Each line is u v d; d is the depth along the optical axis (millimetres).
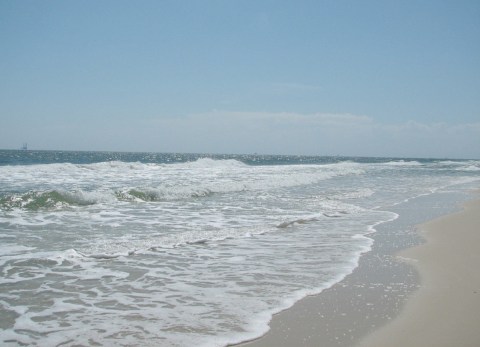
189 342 4109
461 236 9562
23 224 10234
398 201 16641
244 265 6992
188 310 4953
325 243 8766
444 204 15750
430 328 4438
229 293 5578
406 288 5793
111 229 9844
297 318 4715
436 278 6273
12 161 49625
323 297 5418
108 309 4977
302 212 13039
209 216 12039
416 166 60594
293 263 7137
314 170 35906
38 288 5695
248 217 11969
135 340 4145
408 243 8805
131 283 5977
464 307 5062
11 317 4707
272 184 21484
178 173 28234
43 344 4051
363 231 10156
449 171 45781
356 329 4414
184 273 6500
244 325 4523
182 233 9383
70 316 4750
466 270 6723
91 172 27219
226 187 18844
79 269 6617
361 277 6312
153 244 8328
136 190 15469
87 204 13805
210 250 8062
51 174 24641
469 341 4125
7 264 6766
